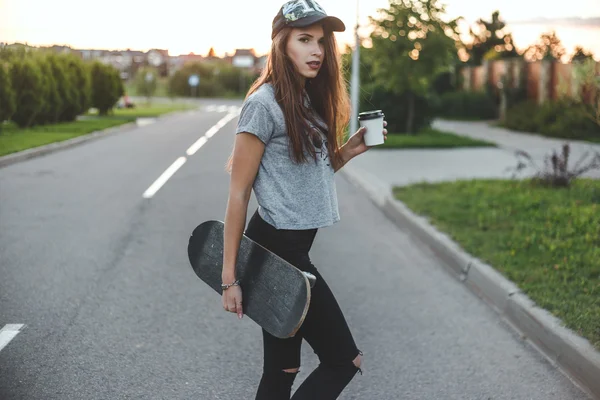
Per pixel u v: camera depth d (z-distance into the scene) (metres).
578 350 4.09
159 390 3.83
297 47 2.52
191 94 78.38
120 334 4.68
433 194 10.22
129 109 45.41
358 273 6.50
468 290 5.98
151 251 7.07
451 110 34.69
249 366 4.20
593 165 10.95
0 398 3.64
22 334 4.63
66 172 13.22
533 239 6.93
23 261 6.59
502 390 3.92
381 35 21.75
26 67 22.30
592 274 5.70
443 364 4.29
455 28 21.77
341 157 2.78
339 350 2.63
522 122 25.69
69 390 3.79
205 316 5.09
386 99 23.00
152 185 11.66
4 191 10.84
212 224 2.66
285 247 2.57
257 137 2.46
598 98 10.24
